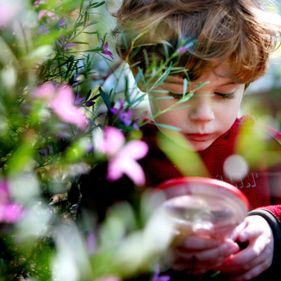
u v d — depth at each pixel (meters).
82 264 0.55
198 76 1.15
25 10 0.75
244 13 1.31
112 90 0.92
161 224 0.58
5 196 0.65
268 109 2.19
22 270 0.75
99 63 1.11
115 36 1.27
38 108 0.68
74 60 0.99
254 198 1.43
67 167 0.79
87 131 0.84
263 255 1.11
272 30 1.35
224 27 1.25
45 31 0.83
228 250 0.92
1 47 0.71
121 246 0.57
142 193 1.06
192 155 1.21
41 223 0.72
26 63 0.73
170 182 0.79
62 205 0.91
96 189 1.08
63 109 0.66
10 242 0.72
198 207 0.77
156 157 1.36
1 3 0.66
